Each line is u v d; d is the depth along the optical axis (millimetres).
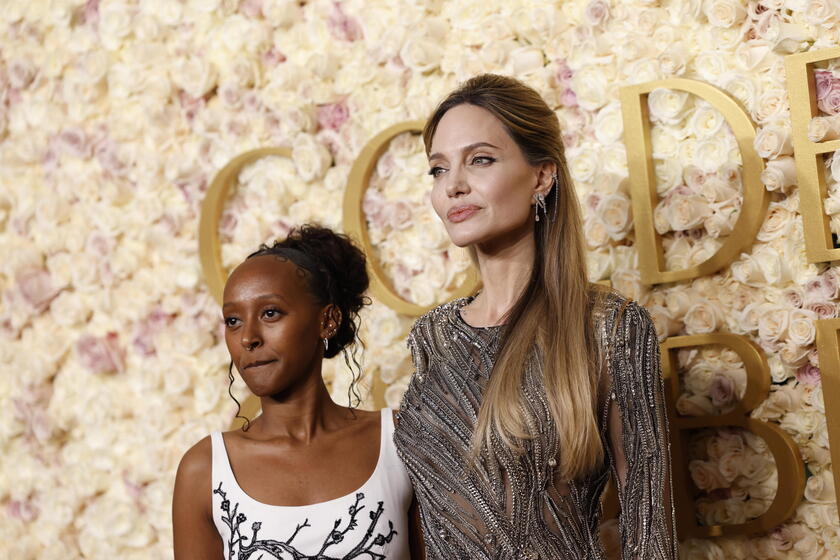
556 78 1981
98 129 2432
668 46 1893
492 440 1400
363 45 2184
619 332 1422
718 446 1817
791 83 1756
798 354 1728
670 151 1887
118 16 2418
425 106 2066
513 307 1501
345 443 1510
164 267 2328
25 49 2568
